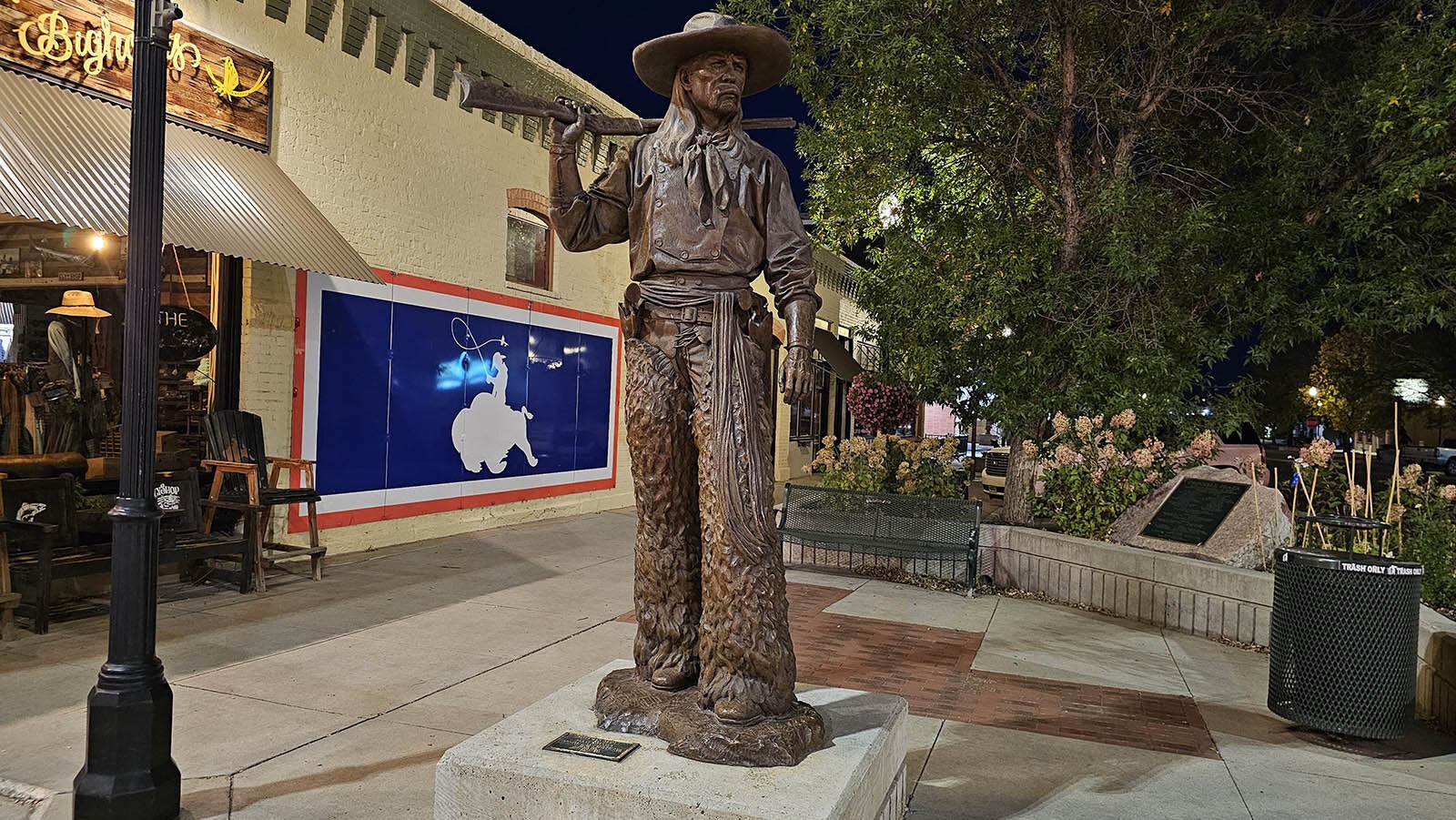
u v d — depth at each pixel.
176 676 5.68
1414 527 7.86
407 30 10.75
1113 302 10.54
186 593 7.92
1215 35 10.62
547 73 13.29
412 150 11.05
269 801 4.04
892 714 3.85
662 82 3.85
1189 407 10.42
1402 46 10.04
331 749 4.62
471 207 12.11
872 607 8.37
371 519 10.61
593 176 14.67
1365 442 8.00
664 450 3.66
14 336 8.85
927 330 10.54
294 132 9.40
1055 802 4.26
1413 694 5.23
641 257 3.71
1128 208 10.07
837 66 11.12
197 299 9.05
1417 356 20.92
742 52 3.66
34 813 3.92
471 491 12.27
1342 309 10.32
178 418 9.05
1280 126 10.91
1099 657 6.93
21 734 4.68
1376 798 4.44
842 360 24.91
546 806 3.14
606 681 3.83
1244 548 7.80
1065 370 10.73
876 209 11.25
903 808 4.04
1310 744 5.21
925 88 10.48
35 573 6.56
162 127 4.02
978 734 5.12
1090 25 10.79
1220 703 5.93
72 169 6.60
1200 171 11.30
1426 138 9.48
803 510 10.23
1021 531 9.48
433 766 4.43
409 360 11.10
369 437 10.55
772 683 3.40
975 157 11.57
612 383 15.62
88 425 8.85
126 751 3.78
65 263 8.99
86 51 7.38
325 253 8.38
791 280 3.67
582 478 14.81
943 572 9.78
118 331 9.10
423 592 8.34
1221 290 10.47
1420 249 10.49
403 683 5.70
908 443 11.36
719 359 3.51
